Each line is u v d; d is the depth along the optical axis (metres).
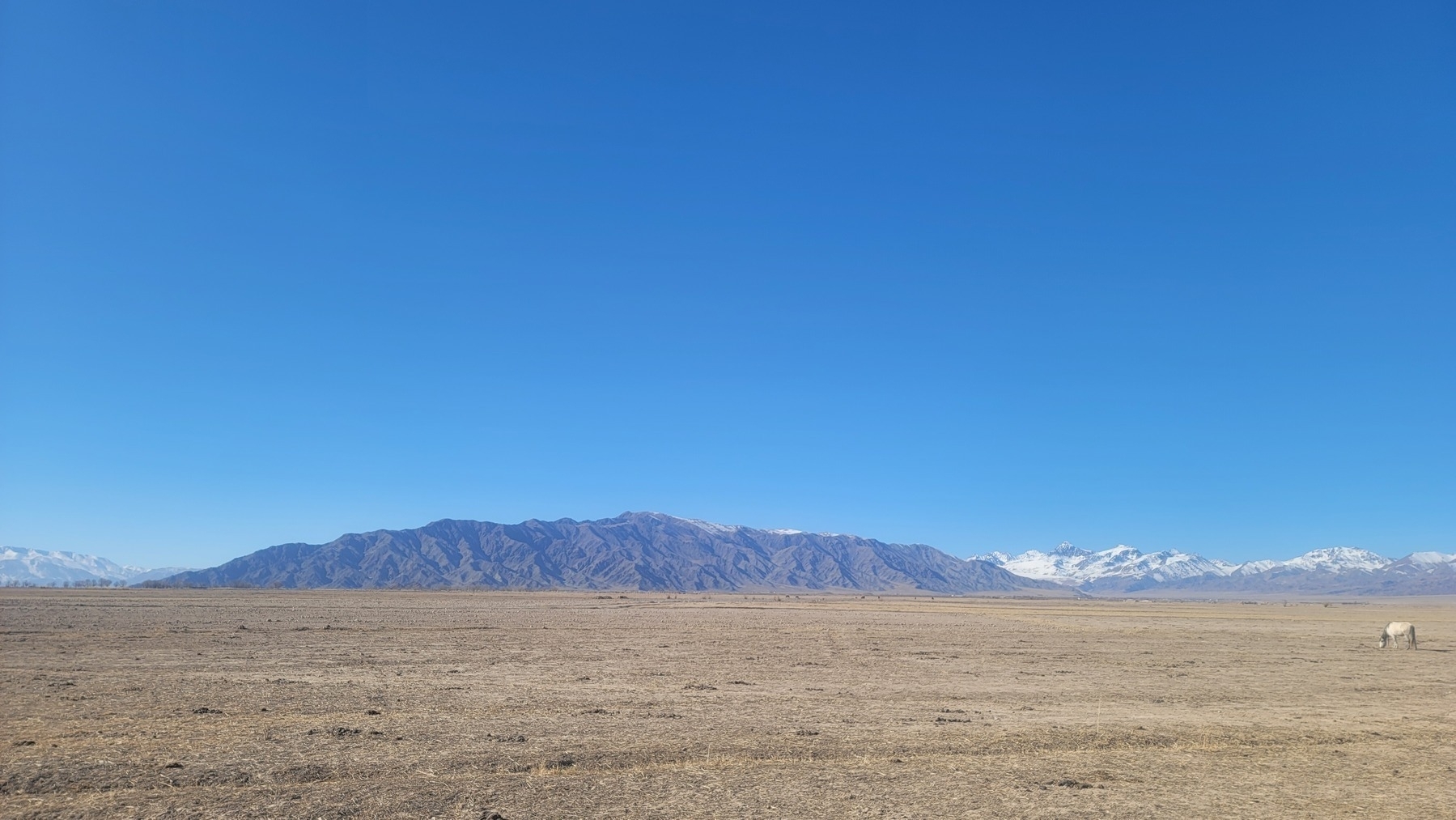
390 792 16.91
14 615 73.38
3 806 15.39
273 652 45.59
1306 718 29.28
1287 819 16.73
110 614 78.69
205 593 179.88
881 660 47.44
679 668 41.31
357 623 71.88
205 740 21.20
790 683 36.12
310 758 19.42
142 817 15.01
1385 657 55.44
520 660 43.94
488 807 16.17
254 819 15.02
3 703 26.39
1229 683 39.31
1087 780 19.47
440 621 77.50
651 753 20.86
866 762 20.75
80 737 21.25
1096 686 37.12
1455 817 17.03
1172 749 23.27
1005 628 82.81
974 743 23.12
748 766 20.02
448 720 25.11
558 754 20.47
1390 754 23.03
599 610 109.31
